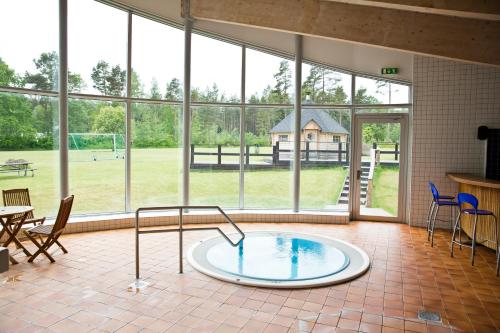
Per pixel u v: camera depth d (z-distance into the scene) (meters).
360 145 7.90
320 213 7.71
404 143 7.64
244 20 6.90
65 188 6.46
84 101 6.79
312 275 4.55
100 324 3.24
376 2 4.76
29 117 6.32
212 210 7.72
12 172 6.24
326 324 3.31
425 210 7.32
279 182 8.02
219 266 4.87
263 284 4.14
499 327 3.31
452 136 7.10
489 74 6.86
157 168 7.44
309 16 6.54
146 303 3.68
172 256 5.18
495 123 6.87
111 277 4.36
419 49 5.88
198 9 7.11
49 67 6.40
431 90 7.16
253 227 7.14
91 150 6.91
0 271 2.03
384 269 4.83
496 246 5.34
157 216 7.04
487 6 4.38
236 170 7.93
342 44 7.66
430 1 4.56
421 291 4.11
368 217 7.91
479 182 5.42
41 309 3.51
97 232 6.47
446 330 3.24
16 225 5.36
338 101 7.85
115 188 7.16
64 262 4.86
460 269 4.87
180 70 7.46
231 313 3.50
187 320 3.34
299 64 7.59
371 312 3.57
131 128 7.20
